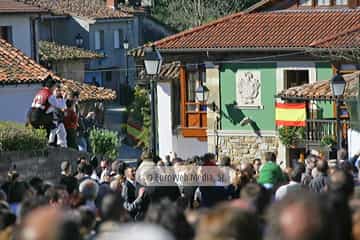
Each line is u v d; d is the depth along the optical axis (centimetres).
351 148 5322
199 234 994
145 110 8150
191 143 7231
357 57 6469
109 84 11881
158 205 1381
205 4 12162
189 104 7144
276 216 939
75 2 11881
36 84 6019
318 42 6562
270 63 6806
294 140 6431
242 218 994
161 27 12375
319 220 918
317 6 7300
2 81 5853
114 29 11906
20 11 8150
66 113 4506
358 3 7231
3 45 6353
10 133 3934
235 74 6925
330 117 6406
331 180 1712
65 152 4212
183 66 7106
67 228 956
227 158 3052
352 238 1180
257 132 6888
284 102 6512
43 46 10088
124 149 8188
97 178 3177
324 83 6444
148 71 4428
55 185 2262
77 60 10175
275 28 7050
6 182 2592
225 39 6962
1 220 1555
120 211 1620
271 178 2830
